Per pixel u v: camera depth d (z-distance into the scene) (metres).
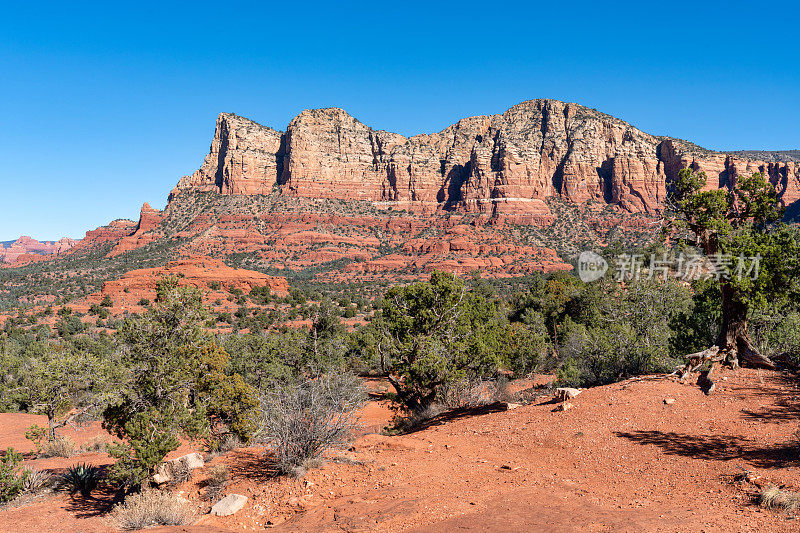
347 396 13.93
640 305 23.17
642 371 18.77
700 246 15.30
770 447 8.64
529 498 7.54
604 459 9.55
